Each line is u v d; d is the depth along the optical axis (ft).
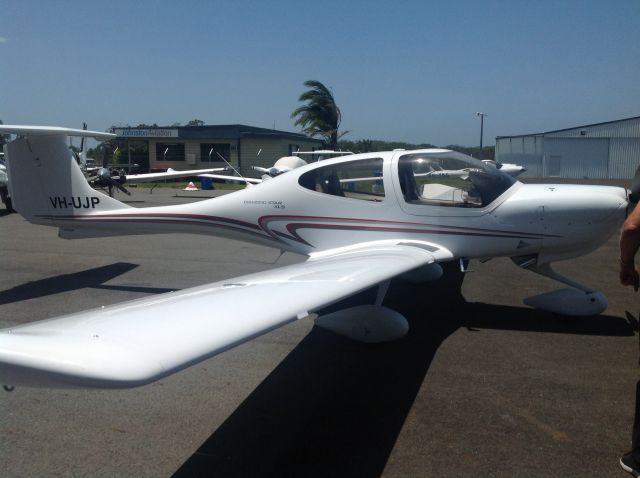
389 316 13.29
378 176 15.74
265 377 11.61
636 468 7.83
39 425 9.53
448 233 15.30
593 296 14.76
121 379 5.33
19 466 8.29
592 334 14.23
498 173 15.42
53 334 6.10
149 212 18.40
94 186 50.85
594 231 14.46
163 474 8.09
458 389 10.96
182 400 10.51
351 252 15.24
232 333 6.85
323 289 9.59
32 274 21.85
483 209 14.93
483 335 14.24
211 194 65.31
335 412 10.02
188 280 20.88
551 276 15.53
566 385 11.09
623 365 12.13
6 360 5.31
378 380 11.45
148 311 7.44
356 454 8.60
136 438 9.11
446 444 8.87
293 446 8.85
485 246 15.14
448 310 16.53
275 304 8.23
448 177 15.42
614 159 125.08
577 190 14.69
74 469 8.21
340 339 14.03
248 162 105.09
